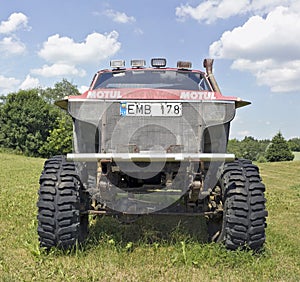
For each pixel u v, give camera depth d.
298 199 10.80
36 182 13.27
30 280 3.71
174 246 4.73
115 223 5.86
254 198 4.26
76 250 4.38
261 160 60.94
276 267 4.19
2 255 4.46
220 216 4.66
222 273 3.97
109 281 3.73
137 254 4.48
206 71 6.05
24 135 61.31
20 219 6.39
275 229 6.17
